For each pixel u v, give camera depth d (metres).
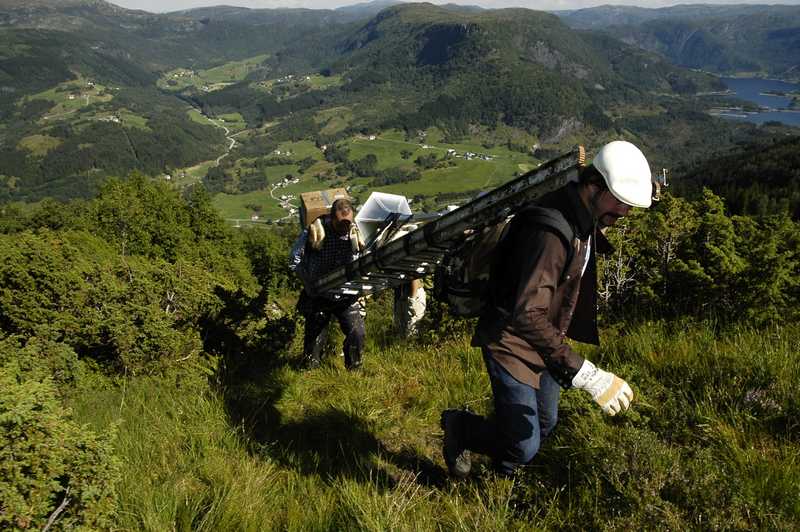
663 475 2.65
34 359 3.95
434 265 3.59
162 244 49.22
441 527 2.64
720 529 2.36
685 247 5.80
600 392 2.23
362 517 2.68
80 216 66.19
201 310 5.22
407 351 5.83
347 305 4.88
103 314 4.50
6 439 2.32
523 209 2.30
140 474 3.09
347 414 4.06
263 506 2.84
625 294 6.11
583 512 2.62
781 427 3.11
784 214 5.70
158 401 4.16
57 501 2.46
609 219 2.29
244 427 3.88
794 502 2.44
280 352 5.81
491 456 2.92
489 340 2.52
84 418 3.65
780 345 4.02
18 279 4.24
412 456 3.55
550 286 2.17
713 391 3.51
